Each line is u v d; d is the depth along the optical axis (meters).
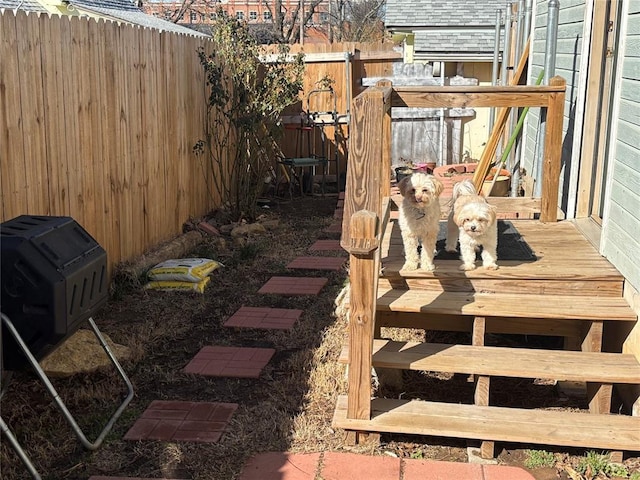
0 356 3.22
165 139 7.92
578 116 6.15
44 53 5.42
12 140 5.01
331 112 11.95
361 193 3.84
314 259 7.83
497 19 11.09
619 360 4.17
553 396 4.69
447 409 4.03
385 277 4.82
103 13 13.19
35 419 4.17
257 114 9.56
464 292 4.78
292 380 4.75
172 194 8.18
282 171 11.82
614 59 5.76
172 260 7.16
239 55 9.70
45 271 3.38
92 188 6.23
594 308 4.41
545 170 6.07
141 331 5.61
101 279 3.95
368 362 3.83
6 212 4.95
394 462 3.75
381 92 4.07
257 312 6.13
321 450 3.89
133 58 7.02
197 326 5.86
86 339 5.07
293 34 31.94
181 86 8.37
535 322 4.70
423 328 4.83
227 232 8.98
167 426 4.15
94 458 3.82
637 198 4.34
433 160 13.12
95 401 4.47
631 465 3.76
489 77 13.59
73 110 5.88
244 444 3.97
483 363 4.14
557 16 6.48
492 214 4.63
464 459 3.85
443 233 6.04
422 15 13.66
